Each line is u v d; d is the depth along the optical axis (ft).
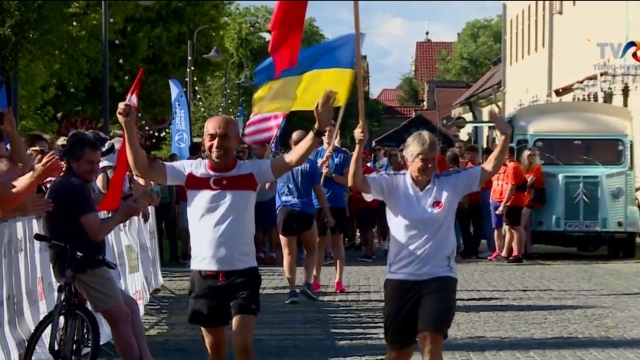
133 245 43.14
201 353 34.35
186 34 140.77
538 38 142.51
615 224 70.38
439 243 22.65
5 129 24.66
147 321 41.73
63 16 82.64
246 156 64.18
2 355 26.63
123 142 24.70
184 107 67.41
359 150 22.65
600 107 73.05
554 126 73.05
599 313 42.88
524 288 52.39
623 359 32.30
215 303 22.82
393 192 22.90
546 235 70.90
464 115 216.74
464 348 34.42
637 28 87.76
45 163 23.82
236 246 22.77
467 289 52.06
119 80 137.39
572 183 70.69
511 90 168.76
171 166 23.13
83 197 25.46
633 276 58.34
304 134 43.83
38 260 30.86
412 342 23.27
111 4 123.85
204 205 22.88
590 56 106.32
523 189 67.36
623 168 71.41
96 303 25.85
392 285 22.77
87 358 25.64
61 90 136.15
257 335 37.50
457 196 22.84
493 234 71.46
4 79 79.41
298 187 45.03
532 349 34.17
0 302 26.78
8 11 77.82
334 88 27.89
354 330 38.58
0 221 24.39
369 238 69.67
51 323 25.53
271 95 28.14
